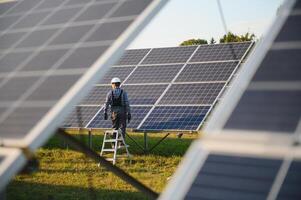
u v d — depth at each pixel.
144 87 18.80
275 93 3.78
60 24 6.20
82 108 18.80
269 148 3.51
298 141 3.42
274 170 3.38
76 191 12.02
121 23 5.54
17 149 4.24
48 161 16.48
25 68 5.52
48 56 5.54
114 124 16.28
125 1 6.04
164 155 17.22
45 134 4.33
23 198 11.46
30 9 7.07
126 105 16.23
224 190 3.40
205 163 3.66
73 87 4.72
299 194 3.17
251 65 4.21
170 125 16.33
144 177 13.42
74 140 7.41
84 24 5.94
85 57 5.18
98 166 15.20
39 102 4.76
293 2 4.55
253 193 3.30
